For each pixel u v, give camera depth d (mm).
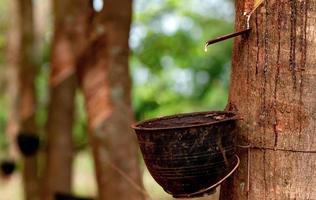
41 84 9500
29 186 6789
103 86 4574
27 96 7035
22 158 6824
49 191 5992
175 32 8977
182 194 2260
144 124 2406
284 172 2311
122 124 4551
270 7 2312
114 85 4586
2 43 12031
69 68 4898
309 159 2287
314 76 2273
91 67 4633
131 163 4512
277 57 2309
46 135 6086
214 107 8508
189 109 8656
